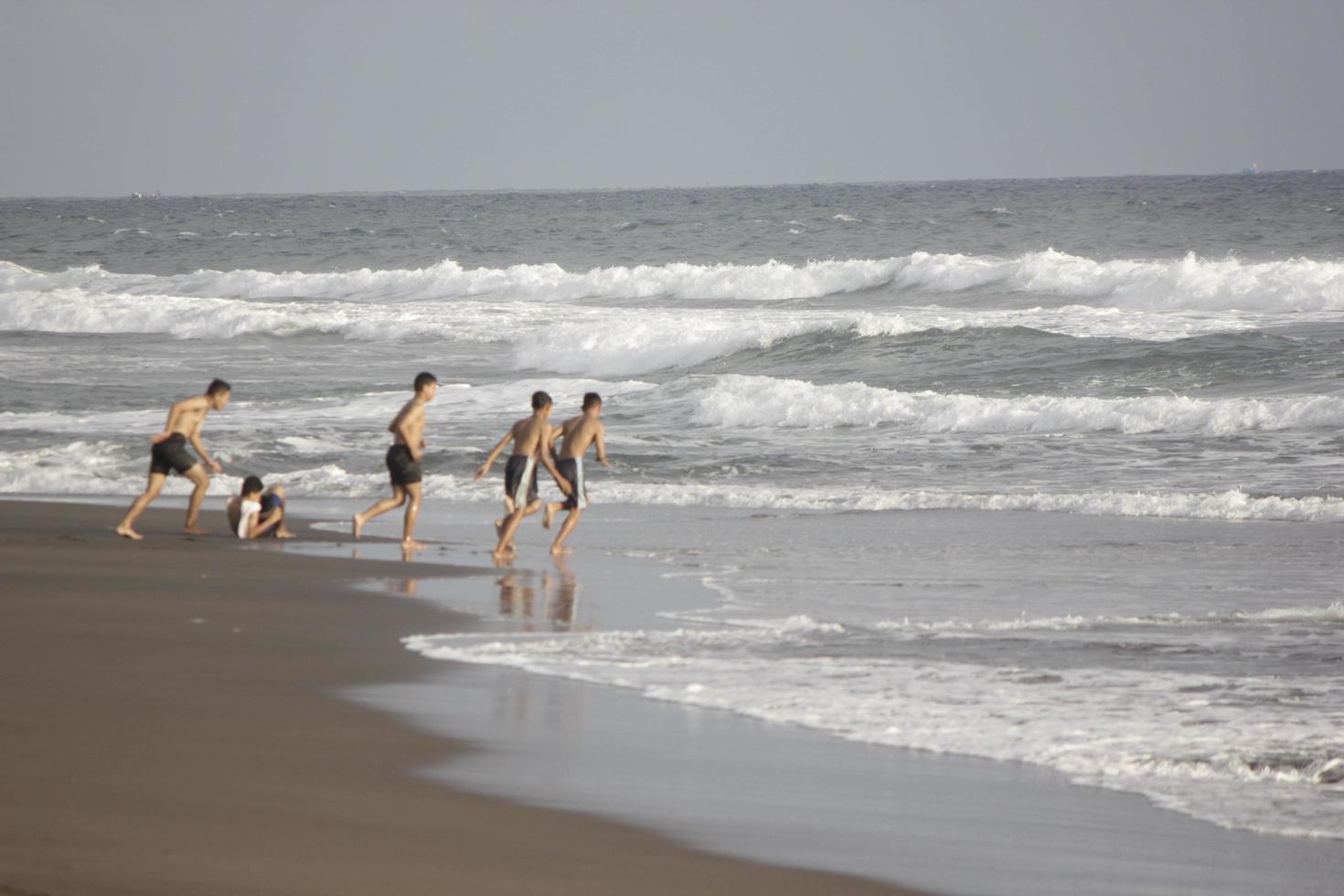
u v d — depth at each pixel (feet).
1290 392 294.66
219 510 196.34
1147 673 99.04
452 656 101.50
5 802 60.59
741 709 86.69
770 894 54.54
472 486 223.30
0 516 186.19
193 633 107.55
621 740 78.43
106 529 173.99
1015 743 79.87
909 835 63.16
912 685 94.58
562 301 593.42
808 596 132.77
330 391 348.18
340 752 73.31
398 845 57.67
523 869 55.47
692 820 63.98
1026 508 199.52
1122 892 56.59
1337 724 84.64
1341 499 192.54
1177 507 194.49
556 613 122.11
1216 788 71.92
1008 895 55.88
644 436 274.16
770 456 247.70
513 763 72.64
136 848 54.90
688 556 160.04
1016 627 116.37
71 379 371.76
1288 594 134.72
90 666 93.86
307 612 119.55
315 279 648.38
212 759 70.28
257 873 52.70
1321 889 57.41
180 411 171.32
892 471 234.58
